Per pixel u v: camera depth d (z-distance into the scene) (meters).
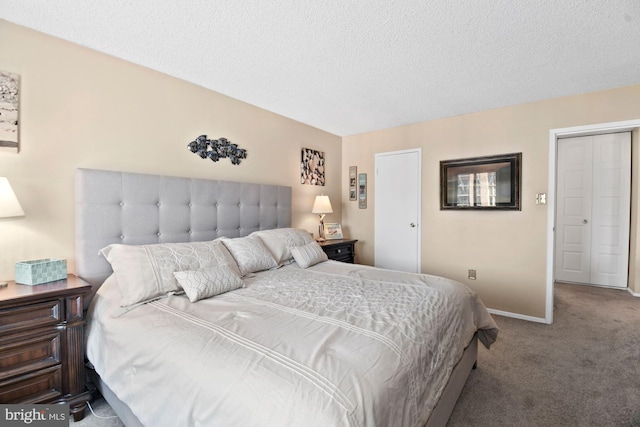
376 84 2.65
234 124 2.99
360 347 1.12
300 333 1.24
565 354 2.39
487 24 1.78
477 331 2.15
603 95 2.79
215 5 1.60
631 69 2.38
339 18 1.72
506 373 2.12
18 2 1.58
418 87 2.72
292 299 1.73
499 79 2.55
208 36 1.91
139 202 2.22
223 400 0.93
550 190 3.03
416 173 3.87
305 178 3.86
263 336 1.21
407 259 3.96
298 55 2.15
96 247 2.01
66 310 1.62
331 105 3.19
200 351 1.12
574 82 2.62
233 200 2.88
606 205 4.18
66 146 1.97
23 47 1.81
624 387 1.94
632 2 1.57
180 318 1.44
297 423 0.80
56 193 1.93
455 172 3.55
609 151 4.13
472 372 2.13
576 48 2.05
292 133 3.67
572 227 4.41
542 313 3.09
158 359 1.18
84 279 1.96
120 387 1.35
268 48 2.05
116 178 2.11
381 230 4.18
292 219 3.67
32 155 1.84
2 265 1.75
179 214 2.46
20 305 1.47
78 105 2.02
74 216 1.99
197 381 1.02
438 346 1.41
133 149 2.28
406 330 1.31
